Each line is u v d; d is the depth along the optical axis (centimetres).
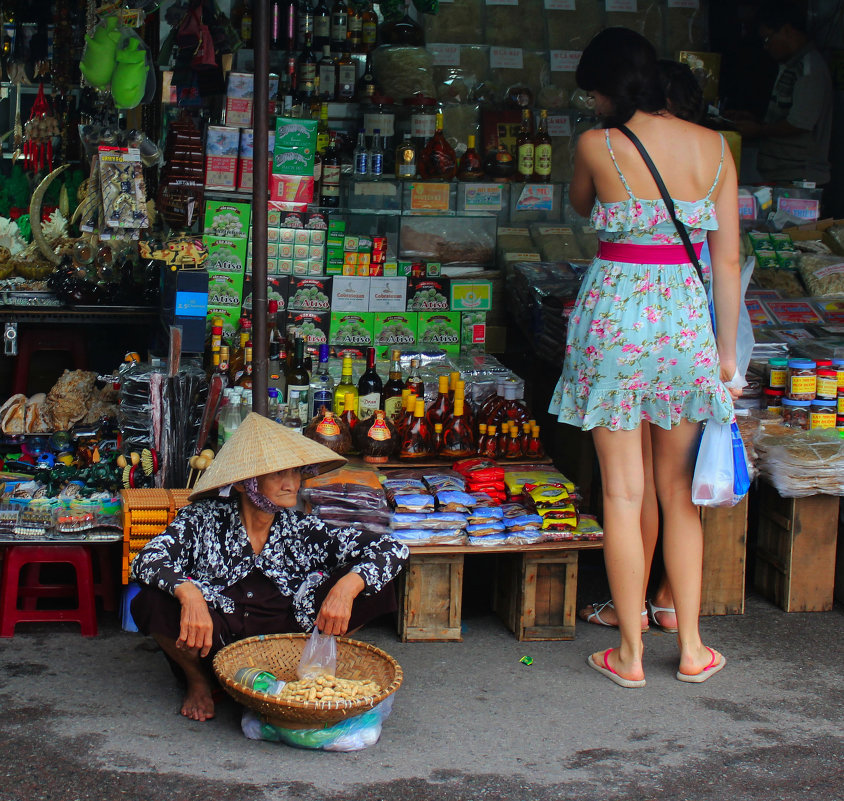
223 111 472
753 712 322
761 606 411
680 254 323
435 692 329
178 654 294
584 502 483
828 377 425
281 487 294
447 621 370
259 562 306
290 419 400
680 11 621
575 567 371
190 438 381
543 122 557
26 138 604
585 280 336
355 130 543
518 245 534
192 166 458
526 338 503
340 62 534
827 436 411
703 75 618
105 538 353
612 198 321
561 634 374
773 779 282
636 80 319
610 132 320
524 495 379
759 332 496
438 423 409
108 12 451
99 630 363
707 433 332
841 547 414
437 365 457
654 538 366
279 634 304
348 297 474
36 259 508
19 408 455
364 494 358
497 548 364
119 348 555
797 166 623
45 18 645
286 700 270
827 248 570
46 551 354
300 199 469
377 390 431
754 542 456
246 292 462
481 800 267
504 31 588
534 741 299
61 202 554
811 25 648
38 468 409
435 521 362
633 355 322
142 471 377
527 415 417
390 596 306
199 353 415
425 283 481
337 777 276
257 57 345
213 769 277
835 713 322
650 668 352
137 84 448
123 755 282
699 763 290
